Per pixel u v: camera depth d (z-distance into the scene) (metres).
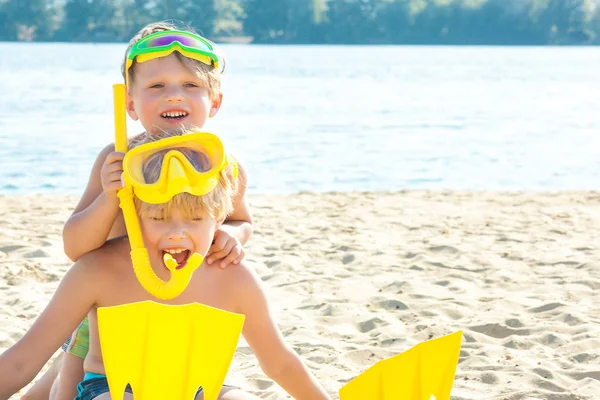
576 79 43.31
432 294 5.76
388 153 15.38
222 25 123.75
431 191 10.84
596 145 17.27
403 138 17.78
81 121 19.77
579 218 9.04
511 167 14.04
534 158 15.19
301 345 4.63
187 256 2.34
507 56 81.19
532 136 18.75
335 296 5.72
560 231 8.23
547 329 4.88
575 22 128.75
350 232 8.05
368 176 12.75
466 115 23.75
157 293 2.17
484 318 5.18
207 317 2.01
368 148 15.99
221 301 2.48
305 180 12.25
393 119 22.16
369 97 29.47
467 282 6.18
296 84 35.75
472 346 4.60
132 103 2.82
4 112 21.55
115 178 2.28
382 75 44.69
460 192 10.81
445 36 129.12
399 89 33.78
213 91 2.77
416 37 128.62
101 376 2.45
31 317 5.04
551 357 4.43
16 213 8.74
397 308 5.45
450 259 6.93
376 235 7.94
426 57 75.50
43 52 71.50
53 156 13.92
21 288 5.75
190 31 2.95
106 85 32.03
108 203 2.33
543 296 5.75
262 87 33.19
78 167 12.88
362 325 5.09
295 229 8.16
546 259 6.94
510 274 6.41
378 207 9.58
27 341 2.34
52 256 6.77
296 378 2.60
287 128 19.23
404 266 6.65
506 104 27.77
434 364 2.18
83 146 15.24
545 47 128.12
